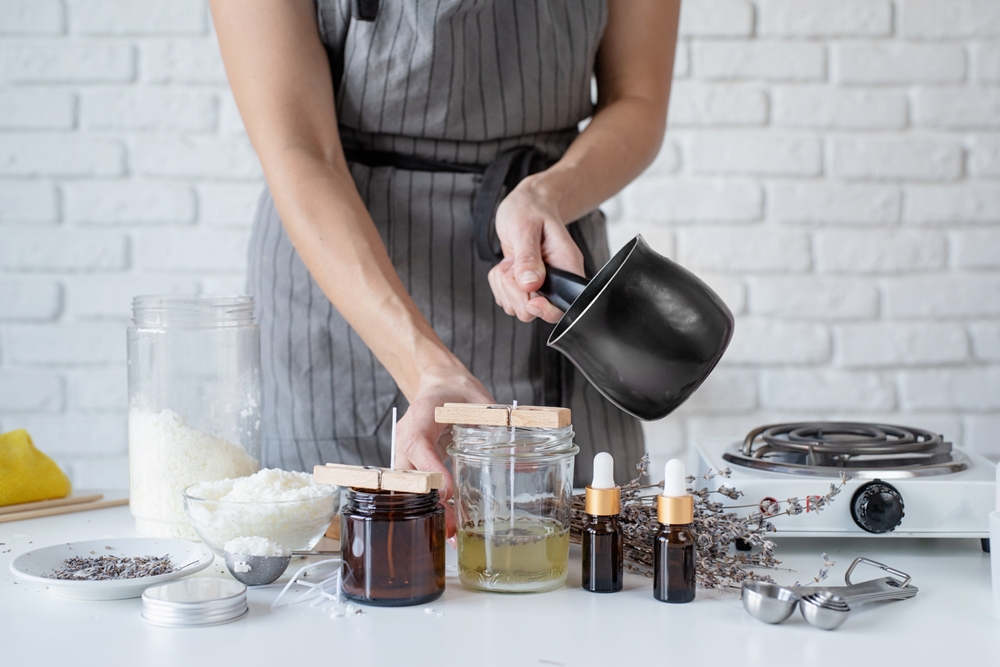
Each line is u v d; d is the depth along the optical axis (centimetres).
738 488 82
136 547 77
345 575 68
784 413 189
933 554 83
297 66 100
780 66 186
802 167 187
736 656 57
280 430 117
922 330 189
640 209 187
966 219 189
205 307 88
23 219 181
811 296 188
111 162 181
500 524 70
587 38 112
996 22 186
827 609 61
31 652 58
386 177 112
